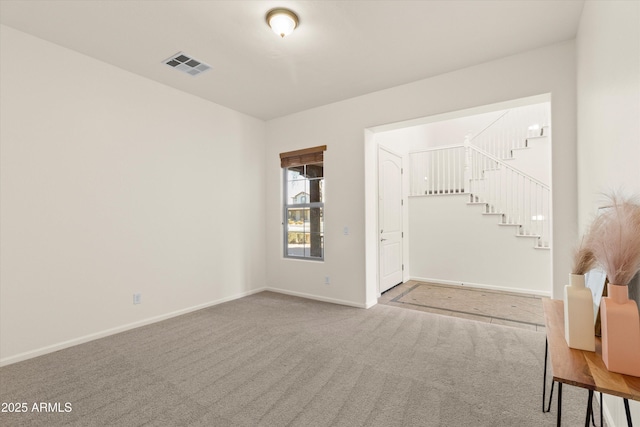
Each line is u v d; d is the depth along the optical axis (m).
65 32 2.64
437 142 7.36
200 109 4.08
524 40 2.80
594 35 2.00
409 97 3.66
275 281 4.94
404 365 2.46
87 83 3.02
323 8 2.34
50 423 1.79
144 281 3.43
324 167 4.38
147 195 3.49
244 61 3.14
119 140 3.25
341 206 4.23
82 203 2.97
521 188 5.11
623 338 1.02
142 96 3.46
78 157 2.95
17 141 2.59
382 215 4.97
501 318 3.66
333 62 3.17
